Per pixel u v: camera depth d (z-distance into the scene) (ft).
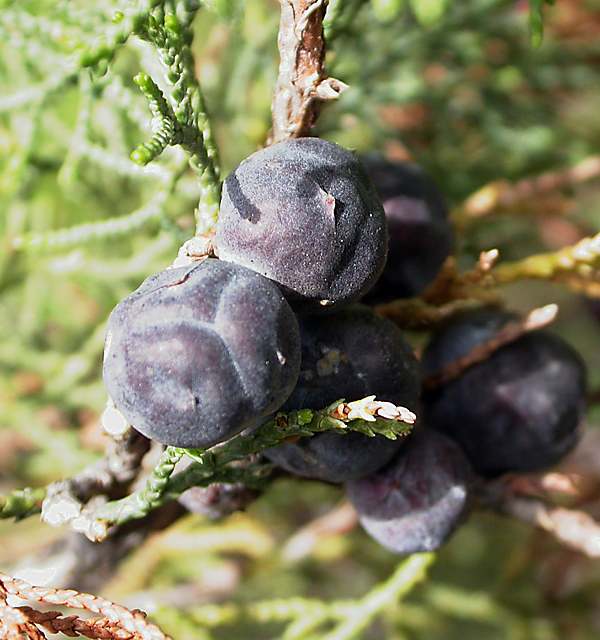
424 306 0.30
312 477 0.28
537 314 0.29
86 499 0.28
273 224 0.24
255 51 0.38
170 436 0.23
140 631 0.25
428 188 0.29
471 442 0.30
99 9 0.32
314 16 0.26
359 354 0.25
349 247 0.24
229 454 0.25
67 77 0.34
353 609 0.33
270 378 0.23
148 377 0.23
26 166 0.36
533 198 0.38
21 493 0.27
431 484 0.28
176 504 0.31
